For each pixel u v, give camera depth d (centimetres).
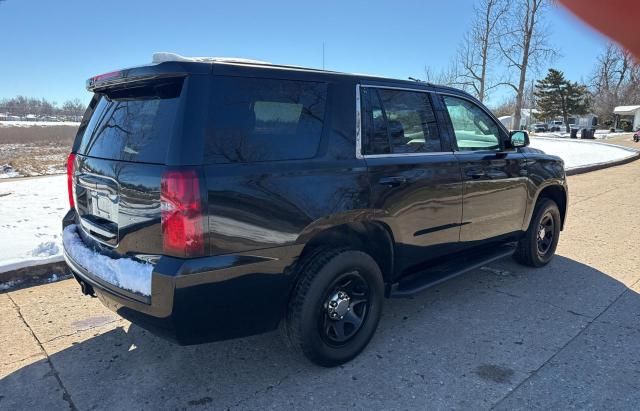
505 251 458
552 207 506
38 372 301
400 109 350
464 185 387
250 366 312
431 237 367
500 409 266
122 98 299
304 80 294
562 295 433
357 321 317
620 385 288
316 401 274
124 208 264
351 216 300
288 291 282
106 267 270
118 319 378
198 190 239
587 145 2794
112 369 306
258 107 270
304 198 277
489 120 438
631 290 445
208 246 243
